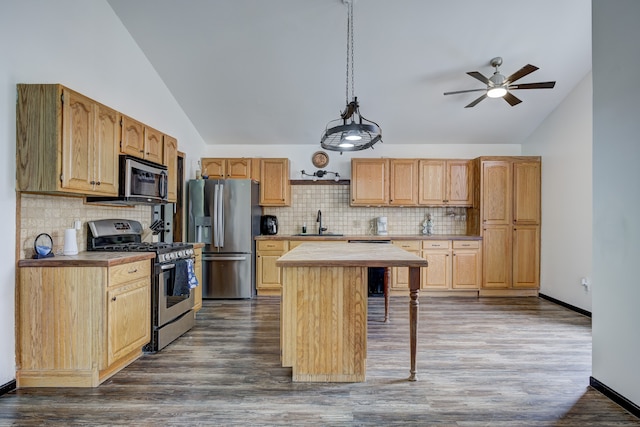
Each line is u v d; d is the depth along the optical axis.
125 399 2.14
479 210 4.93
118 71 3.33
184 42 3.62
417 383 2.34
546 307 4.31
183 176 4.68
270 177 5.16
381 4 3.16
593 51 2.32
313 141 5.43
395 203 5.18
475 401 2.12
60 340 2.30
